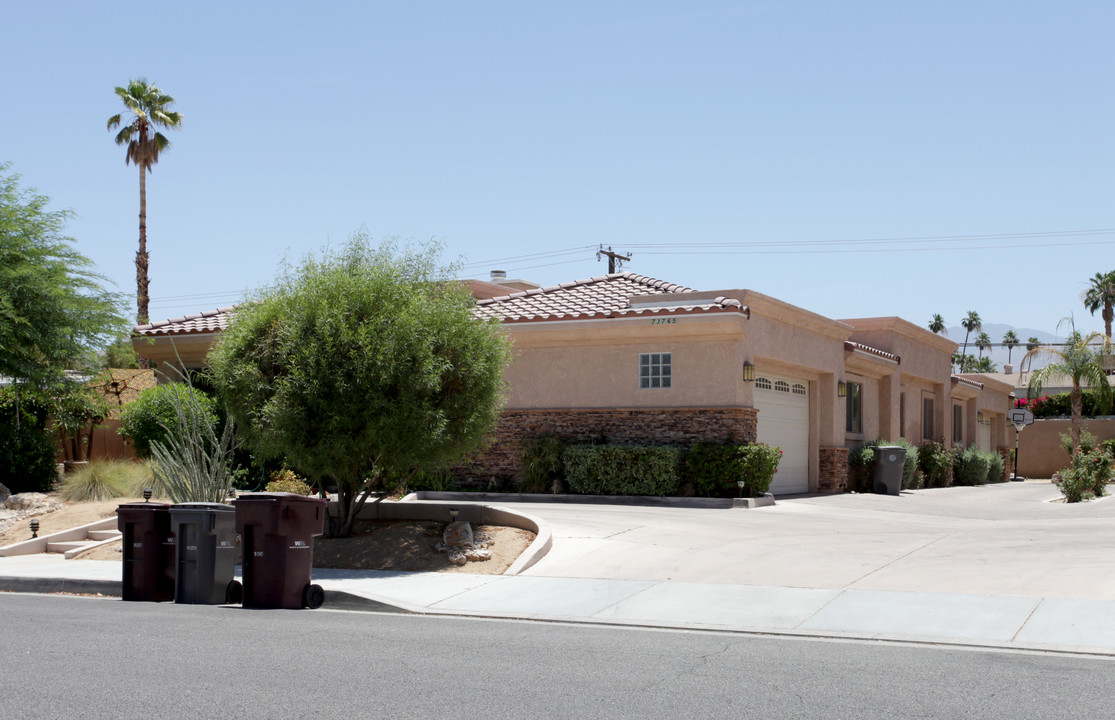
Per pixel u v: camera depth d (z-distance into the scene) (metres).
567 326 22.39
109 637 9.22
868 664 8.15
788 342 23.50
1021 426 41.91
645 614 10.65
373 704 6.72
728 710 6.64
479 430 15.65
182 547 12.27
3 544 17.73
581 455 21.58
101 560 15.87
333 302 14.63
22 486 21.73
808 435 25.81
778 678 7.61
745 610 10.65
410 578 13.12
